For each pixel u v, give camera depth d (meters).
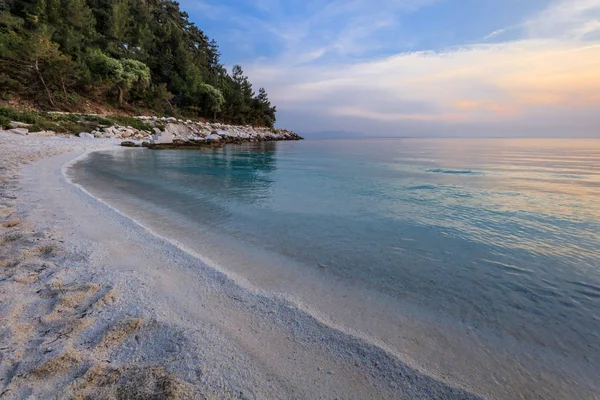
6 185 6.72
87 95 31.09
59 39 30.09
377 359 2.08
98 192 7.12
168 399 1.66
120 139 24.08
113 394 1.67
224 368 1.93
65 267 3.21
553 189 9.23
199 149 25.70
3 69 24.52
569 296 3.07
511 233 5.05
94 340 2.12
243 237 4.64
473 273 3.55
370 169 14.88
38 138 17.92
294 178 11.39
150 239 4.19
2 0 31.70
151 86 39.12
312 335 2.32
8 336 2.10
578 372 2.06
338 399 1.74
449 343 2.31
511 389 1.89
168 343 2.14
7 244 3.69
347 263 3.77
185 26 66.81
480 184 10.20
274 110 71.50
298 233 4.91
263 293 2.94
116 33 38.78
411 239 4.71
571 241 4.69
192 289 2.93
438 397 1.79
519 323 2.61
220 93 49.06
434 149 36.44
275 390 1.78
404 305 2.84
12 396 1.63
